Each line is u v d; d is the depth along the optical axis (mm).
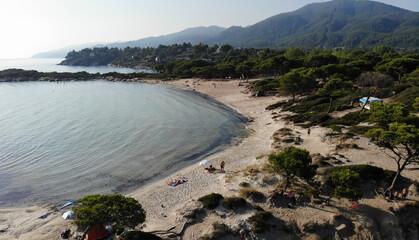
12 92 115625
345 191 21406
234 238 20719
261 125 57750
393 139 21594
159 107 81000
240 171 32938
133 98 98188
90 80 172500
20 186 33188
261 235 20906
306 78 69688
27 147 46156
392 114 25266
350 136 38625
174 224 22594
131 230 21766
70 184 33625
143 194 29953
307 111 59594
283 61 112000
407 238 20547
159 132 54875
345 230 20844
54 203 29328
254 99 85438
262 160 35500
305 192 25219
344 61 104688
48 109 77875
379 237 20469
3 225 24766
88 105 84438
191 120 64812
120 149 45344
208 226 21875
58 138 50906
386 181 25375
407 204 21719
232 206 23750
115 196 20594
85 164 39438
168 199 28141
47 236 22594
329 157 32438
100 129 56875
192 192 29250
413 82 59406
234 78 141875
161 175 35938
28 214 26922
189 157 41938
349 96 58656
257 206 23922
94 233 21234
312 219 21859
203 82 135875
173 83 141750
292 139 43125
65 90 122688
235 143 47375
